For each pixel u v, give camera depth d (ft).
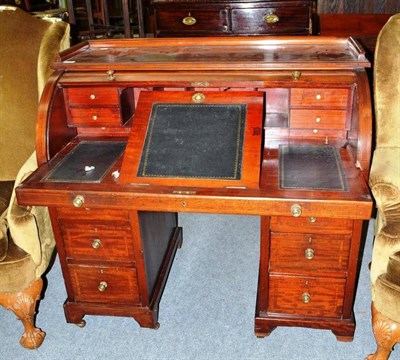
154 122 5.46
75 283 6.09
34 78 6.70
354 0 9.78
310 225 5.17
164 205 4.88
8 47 6.64
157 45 6.76
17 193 5.05
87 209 5.46
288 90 5.67
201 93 5.52
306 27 9.27
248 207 4.73
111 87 5.85
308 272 5.52
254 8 9.27
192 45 6.69
